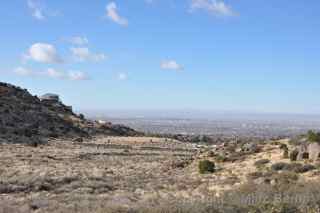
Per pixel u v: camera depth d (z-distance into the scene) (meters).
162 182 38.28
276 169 38.66
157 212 15.56
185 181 38.94
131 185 35.56
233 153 51.56
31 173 41.44
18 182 32.56
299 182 25.53
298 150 42.03
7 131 106.12
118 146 103.50
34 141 98.31
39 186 31.84
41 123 130.25
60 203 21.89
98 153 81.38
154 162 66.50
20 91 162.12
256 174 37.38
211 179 39.41
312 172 35.16
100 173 46.12
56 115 148.88
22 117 129.38
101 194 29.23
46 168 49.34
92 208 18.27
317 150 40.12
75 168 52.19
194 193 29.22
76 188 32.53
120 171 50.81
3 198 26.45
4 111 126.56
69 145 99.56
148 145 111.75
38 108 148.75
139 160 70.81
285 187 21.34
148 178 42.47
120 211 16.16
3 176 37.03
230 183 34.75
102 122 164.50
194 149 104.38
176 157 77.56
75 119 153.38
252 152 49.97
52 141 105.38
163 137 147.25
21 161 58.03
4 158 61.31
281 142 50.78
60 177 37.69
